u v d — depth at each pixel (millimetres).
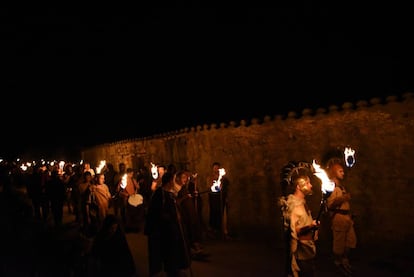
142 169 14500
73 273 7133
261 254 9000
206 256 9008
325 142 8844
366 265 7520
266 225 10148
